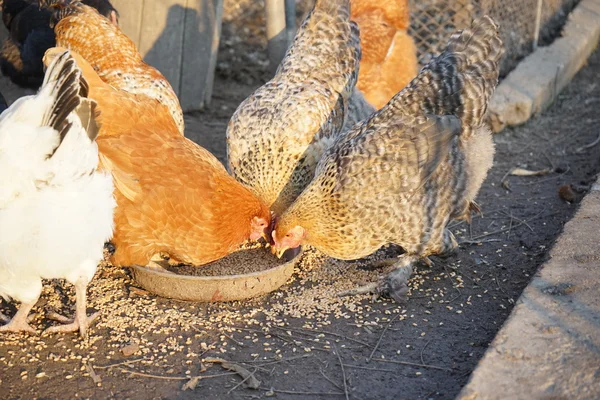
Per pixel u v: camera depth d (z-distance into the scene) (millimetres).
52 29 2316
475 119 1880
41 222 1617
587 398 1515
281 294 1896
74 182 1625
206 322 1809
